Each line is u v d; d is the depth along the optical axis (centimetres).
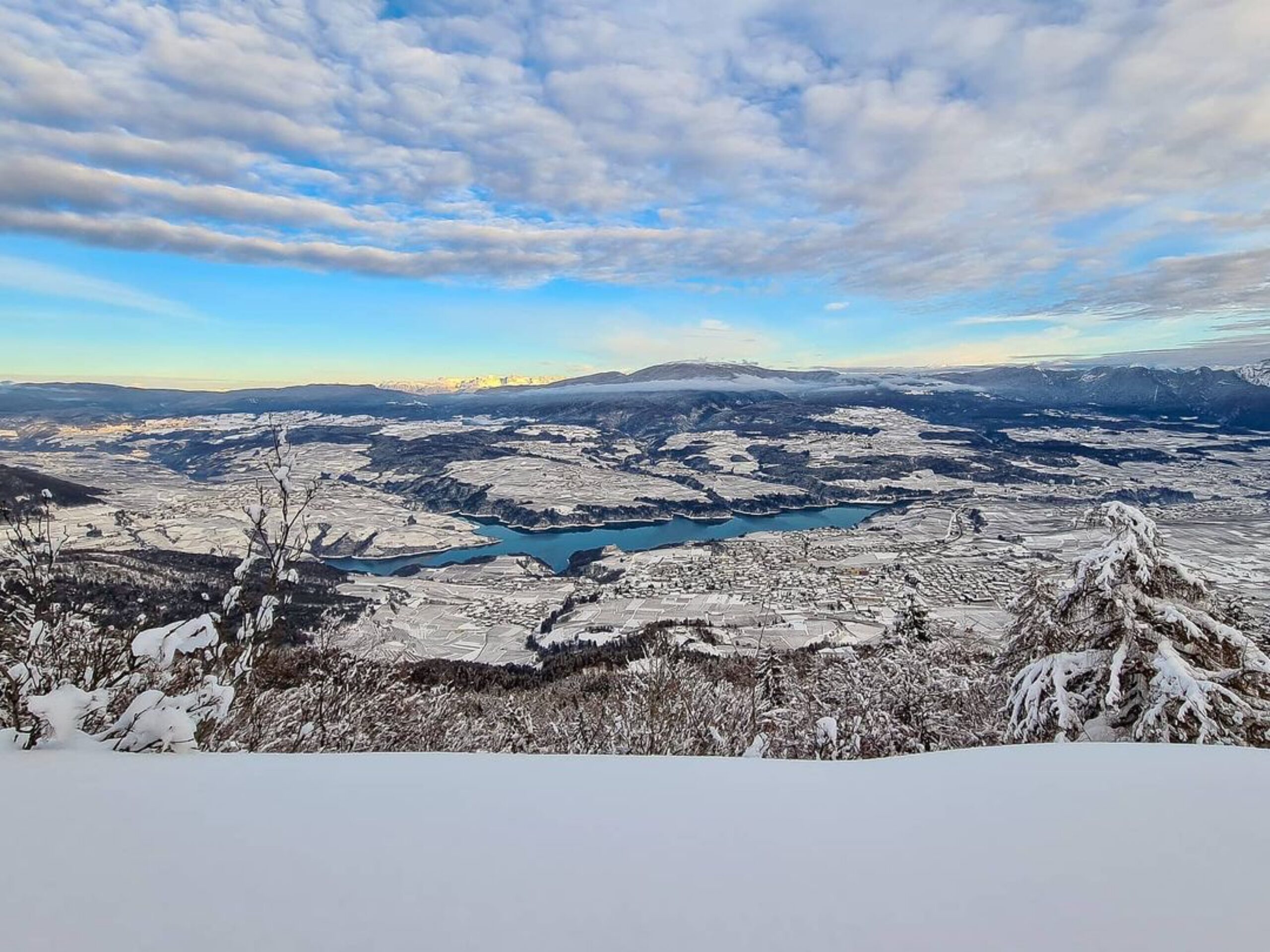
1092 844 190
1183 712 526
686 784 248
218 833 186
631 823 204
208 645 354
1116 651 592
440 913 144
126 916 138
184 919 138
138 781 233
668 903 152
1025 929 143
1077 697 610
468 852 178
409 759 279
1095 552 623
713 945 134
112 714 381
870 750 752
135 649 332
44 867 158
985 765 279
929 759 292
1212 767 267
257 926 136
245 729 490
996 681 802
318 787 233
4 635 411
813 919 146
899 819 213
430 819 203
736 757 291
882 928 143
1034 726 612
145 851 171
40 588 447
